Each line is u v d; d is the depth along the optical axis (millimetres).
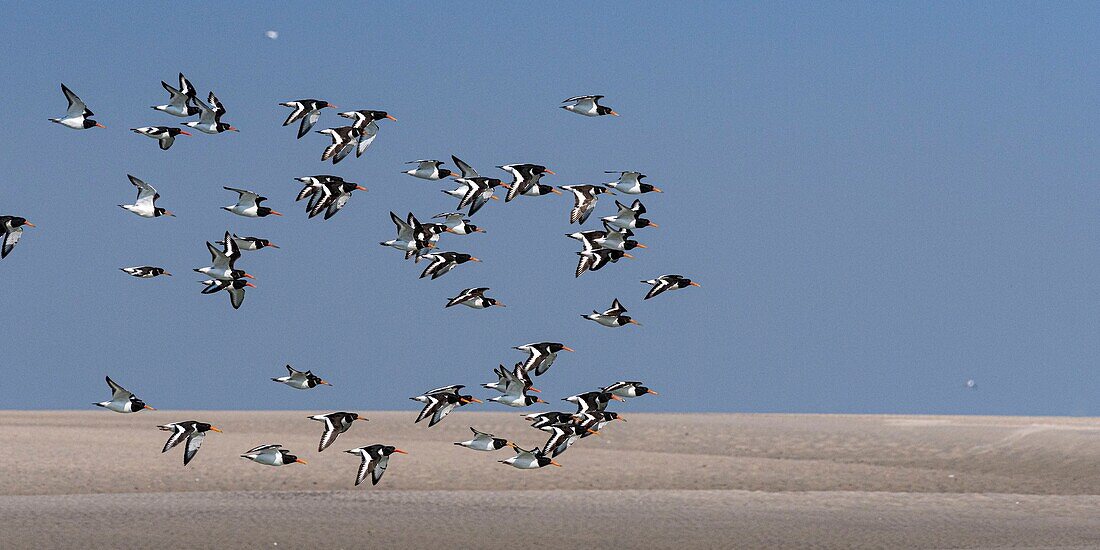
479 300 35281
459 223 35656
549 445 34562
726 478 51812
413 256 35219
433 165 35188
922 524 41625
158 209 33000
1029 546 37719
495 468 52531
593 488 49781
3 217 32156
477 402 34250
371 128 34031
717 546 37438
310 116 33562
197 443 31344
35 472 48719
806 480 51719
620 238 34938
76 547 35531
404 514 42219
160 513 41438
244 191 33125
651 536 38750
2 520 39500
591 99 35188
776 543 37969
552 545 37219
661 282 35344
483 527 39875
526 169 35156
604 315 35125
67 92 32250
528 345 35000
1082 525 41781
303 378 32500
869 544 37938
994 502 46906
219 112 32812
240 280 33094
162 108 32562
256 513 41844
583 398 35375
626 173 35250
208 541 36781
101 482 47812
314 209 33844
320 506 43719
